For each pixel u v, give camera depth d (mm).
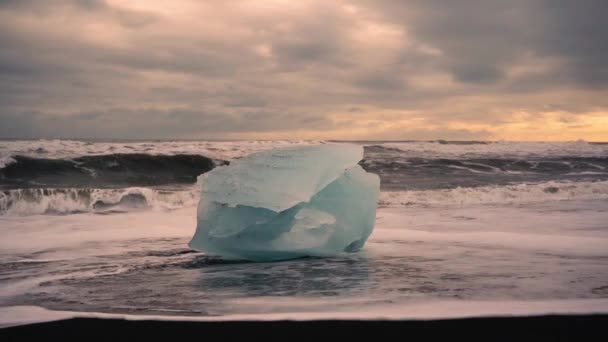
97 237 7402
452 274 4988
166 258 6016
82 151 17484
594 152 23359
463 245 6602
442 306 3838
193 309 3861
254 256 5797
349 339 3166
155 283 4773
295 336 3229
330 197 6051
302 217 5781
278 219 5676
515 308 3758
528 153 22609
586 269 5168
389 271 5156
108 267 5516
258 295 4277
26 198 10148
